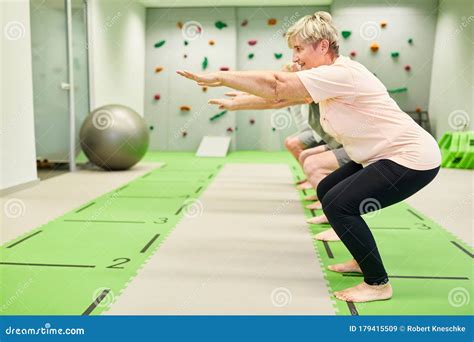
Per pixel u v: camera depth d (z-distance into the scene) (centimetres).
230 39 857
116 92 731
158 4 844
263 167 632
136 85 830
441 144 669
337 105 182
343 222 182
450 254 254
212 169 607
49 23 541
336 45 192
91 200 393
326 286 207
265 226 312
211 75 169
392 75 833
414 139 178
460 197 415
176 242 274
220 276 219
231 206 375
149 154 827
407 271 227
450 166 634
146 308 184
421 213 351
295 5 857
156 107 881
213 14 856
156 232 295
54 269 227
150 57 873
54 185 462
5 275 218
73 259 242
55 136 564
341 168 213
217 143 842
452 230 303
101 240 276
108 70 697
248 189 457
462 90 713
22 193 418
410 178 177
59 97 559
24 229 299
